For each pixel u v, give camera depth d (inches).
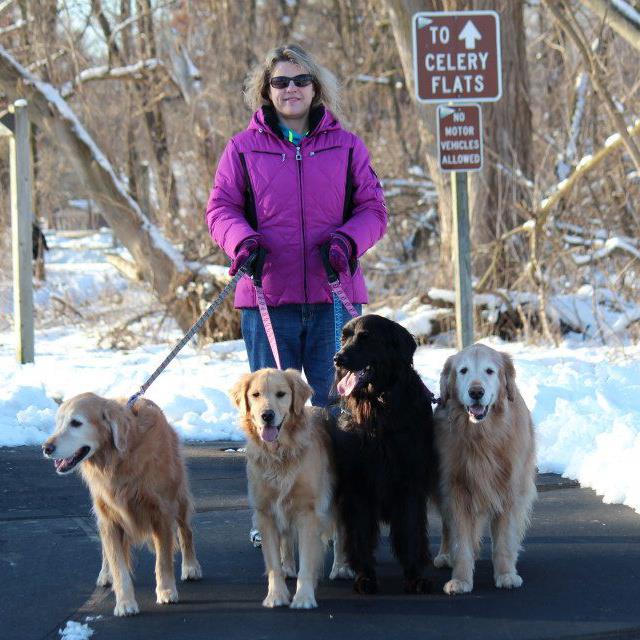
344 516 268.1
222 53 966.4
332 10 1301.7
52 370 599.2
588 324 706.8
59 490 372.8
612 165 769.6
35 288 987.9
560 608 245.0
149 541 272.1
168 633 233.0
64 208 2329.0
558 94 946.1
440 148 438.6
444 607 248.5
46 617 246.5
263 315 297.4
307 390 256.8
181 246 890.1
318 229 300.4
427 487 270.2
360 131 994.7
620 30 595.5
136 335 818.2
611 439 384.8
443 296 745.6
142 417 257.9
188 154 920.3
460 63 432.5
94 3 1009.5
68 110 810.2
